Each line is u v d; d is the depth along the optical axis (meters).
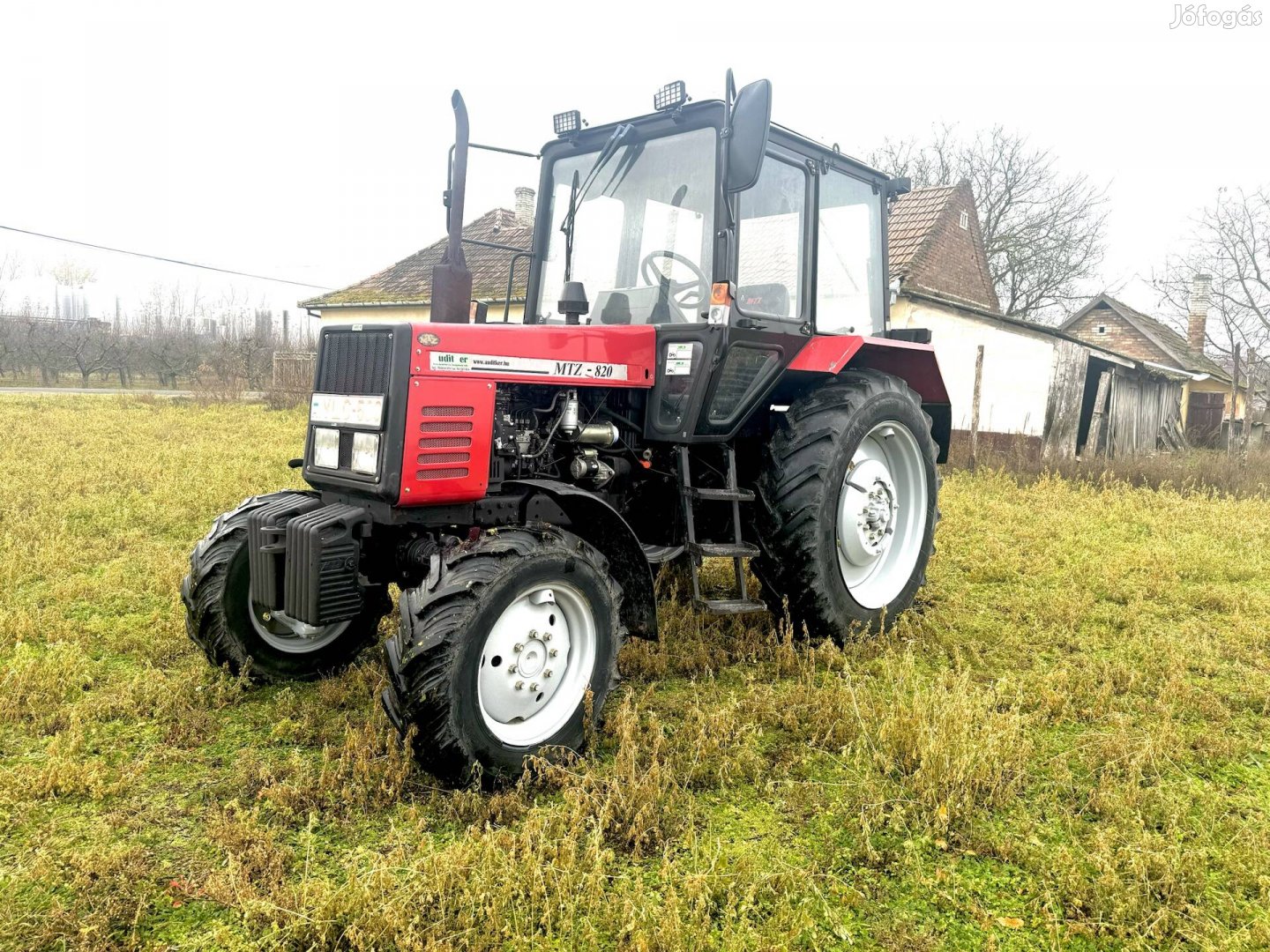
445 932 2.05
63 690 3.32
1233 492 9.52
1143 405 15.96
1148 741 2.95
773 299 3.92
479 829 2.45
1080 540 6.28
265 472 8.37
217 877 2.21
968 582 5.31
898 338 5.14
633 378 3.58
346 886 2.10
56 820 2.53
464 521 3.12
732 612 3.60
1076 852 2.47
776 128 3.85
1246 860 2.40
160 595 4.52
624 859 2.40
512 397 3.28
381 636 3.93
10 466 8.24
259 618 3.46
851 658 3.89
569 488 3.08
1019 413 12.59
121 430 12.29
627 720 2.96
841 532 4.18
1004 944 2.12
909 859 2.40
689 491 3.62
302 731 3.08
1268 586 5.31
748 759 2.90
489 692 2.79
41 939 2.02
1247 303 27.48
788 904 2.16
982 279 20.02
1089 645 4.19
